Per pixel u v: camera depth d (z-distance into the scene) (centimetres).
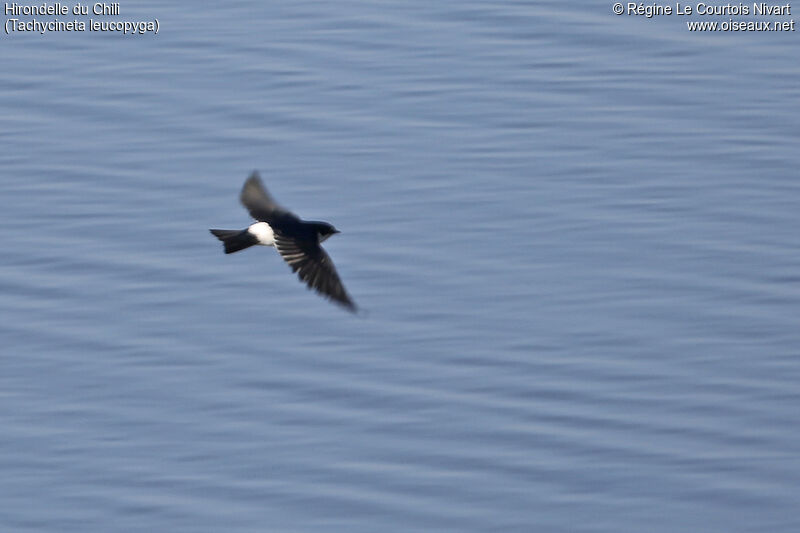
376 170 2088
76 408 1675
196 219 1981
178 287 1861
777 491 1554
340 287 983
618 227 1989
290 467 1583
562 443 1616
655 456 1598
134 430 1642
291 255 1002
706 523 1529
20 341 1762
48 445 1625
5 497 1560
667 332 1803
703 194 2062
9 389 1698
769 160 2150
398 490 1557
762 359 1759
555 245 1945
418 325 1806
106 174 2072
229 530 1498
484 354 1755
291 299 1842
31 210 1992
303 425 1639
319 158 2109
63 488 1572
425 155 2120
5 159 2105
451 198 2031
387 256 1927
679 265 1917
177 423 1652
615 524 1509
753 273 1905
